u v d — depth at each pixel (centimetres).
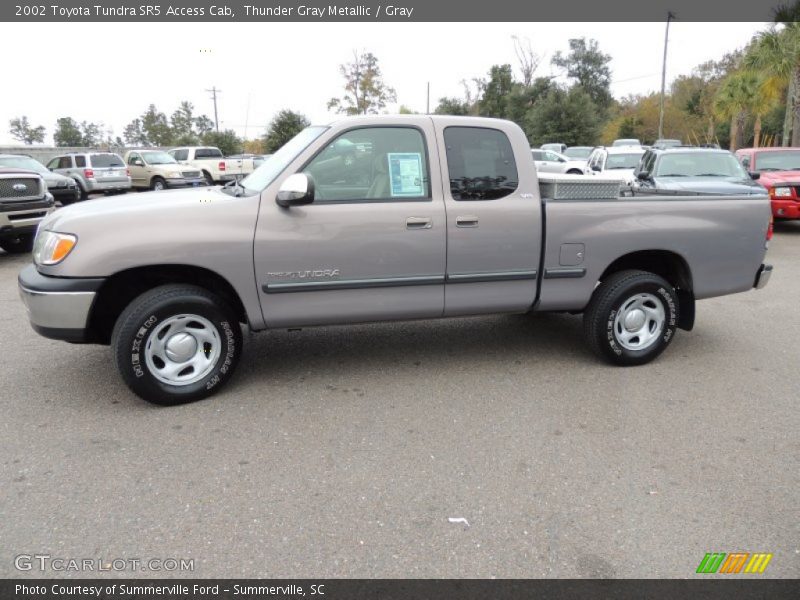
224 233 381
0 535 267
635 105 6481
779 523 280
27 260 962
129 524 275
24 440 351
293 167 396
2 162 1373
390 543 264
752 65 2103
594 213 442
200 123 6366
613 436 361
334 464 328
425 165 416
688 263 468
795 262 912
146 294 381
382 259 410
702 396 419
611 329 458
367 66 4322
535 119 4619
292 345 519
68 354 492
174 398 392
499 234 427
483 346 519
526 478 316
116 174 1938
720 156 1095
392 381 442
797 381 447
